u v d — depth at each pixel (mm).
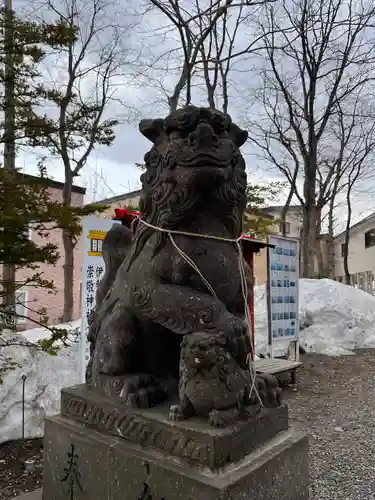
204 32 6242
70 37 3391
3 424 3254
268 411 1412
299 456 1446
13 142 3619
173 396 1539
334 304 7371
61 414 1708
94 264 3111
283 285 5301
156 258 1469
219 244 1473
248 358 1411
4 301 3549
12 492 2566
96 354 1638
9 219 2764
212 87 7215
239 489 1160
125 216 3279
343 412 4074
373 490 2529
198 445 1210
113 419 1457
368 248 18609
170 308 1396
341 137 14297
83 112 4379
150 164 1541
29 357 3592
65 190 8391
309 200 10172
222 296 1475
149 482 1268
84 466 1482
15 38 3246
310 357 6531
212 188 1403
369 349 7176
